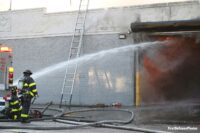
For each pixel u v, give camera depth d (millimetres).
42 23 18438
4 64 12156
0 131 9523
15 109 11875
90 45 17344
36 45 18531
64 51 17875
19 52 18875
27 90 11336
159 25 15828
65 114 13008
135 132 9766
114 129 10328
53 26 18188
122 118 12656
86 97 17203
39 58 18438
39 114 12484
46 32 18328
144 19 16594
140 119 12336
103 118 12594
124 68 16688
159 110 14828
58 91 17859
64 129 10031
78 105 17266
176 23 15664
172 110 14820
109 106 16719
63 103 17469
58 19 18109
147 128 10383
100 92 17016
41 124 11117
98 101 17016
